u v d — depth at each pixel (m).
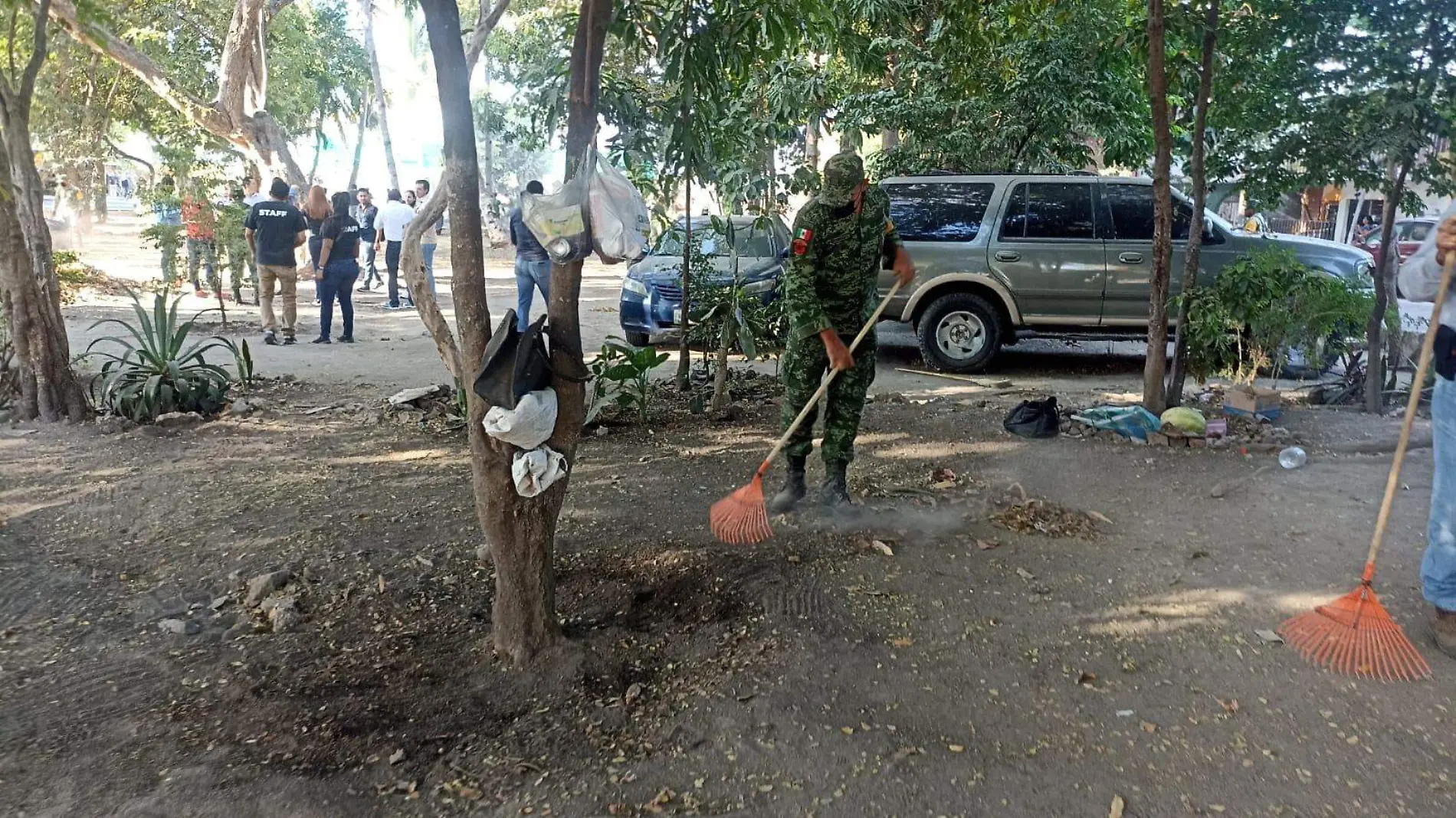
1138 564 4.42
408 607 3.99
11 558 4.51
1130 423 6.79
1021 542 4.68
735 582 4.18
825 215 4.73
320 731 3.12
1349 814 2.66
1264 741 3.00
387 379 9.06
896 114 11.05
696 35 4.27
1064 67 10.68
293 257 11.10
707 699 3.26
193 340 11.17
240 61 18.06
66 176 21.59
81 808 2.73
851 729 3.08
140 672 3.50
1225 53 7.67
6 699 3.30
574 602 4.02
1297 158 7.69
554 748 3.02
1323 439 6.75
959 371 9.97
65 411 7.09
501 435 3.20
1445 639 3.58
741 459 6.27
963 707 3.21
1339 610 3.30
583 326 13.35
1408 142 6.93
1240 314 7.19
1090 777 2.83
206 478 5.75
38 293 6.90
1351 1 7.07
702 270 8.41
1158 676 3.40
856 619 3.83
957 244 9.70
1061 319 9.59
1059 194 9.57
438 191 5.78
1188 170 9.16
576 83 3.22
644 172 5.20
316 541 4.69
